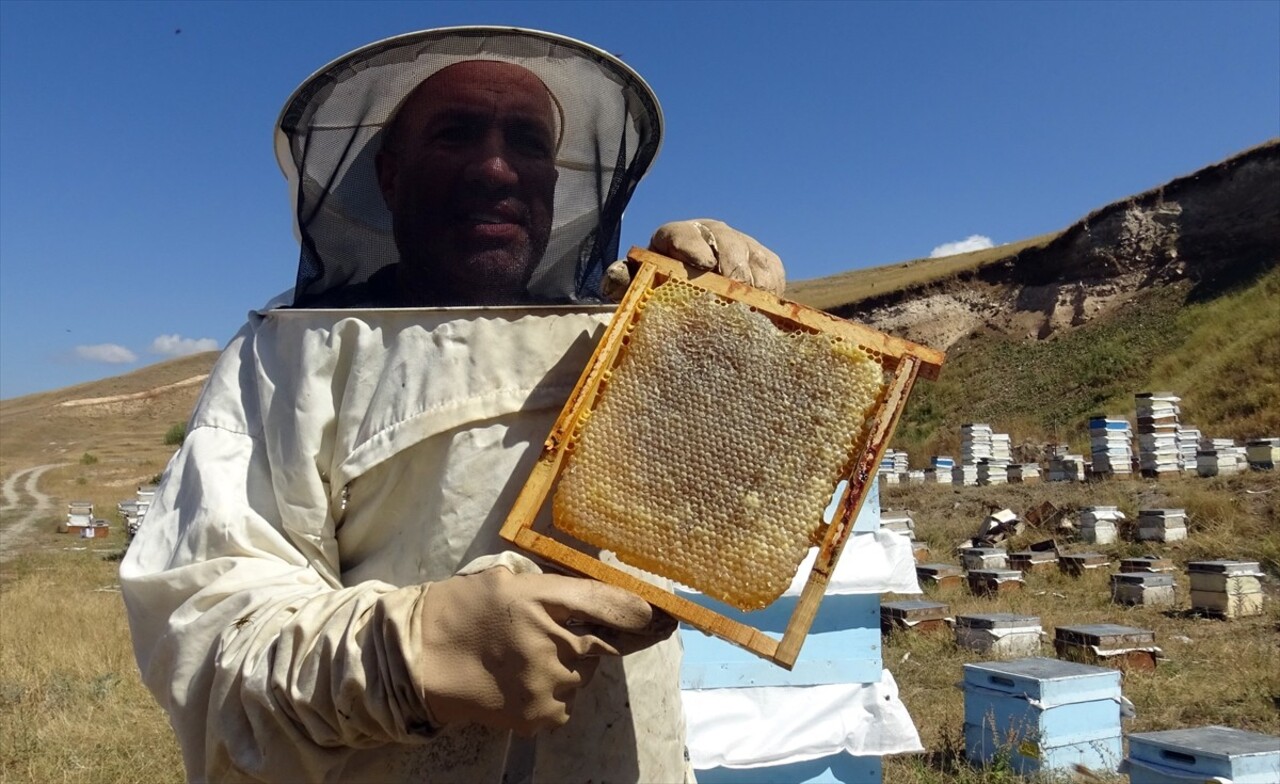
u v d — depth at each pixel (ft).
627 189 6.44
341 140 5.80
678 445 4.75
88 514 97.55
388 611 3.96
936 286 121.19
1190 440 63.16
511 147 5.69
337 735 4.09
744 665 15.78
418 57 5.58
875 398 4.77
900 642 32.35
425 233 5.60
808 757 15.74
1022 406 95.66
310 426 5.06
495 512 5.02
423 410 4.96
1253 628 32.09
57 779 20.17
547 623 3.89
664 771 5.45
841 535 4.44
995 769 19.89
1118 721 20.27
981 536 54.44
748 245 5.46
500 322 5.18
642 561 4.60
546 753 4.92
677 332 5.02
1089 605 37.83
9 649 33.12
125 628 37.14
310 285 5.78
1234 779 14.80
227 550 4.75
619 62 5.95
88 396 306.55
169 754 21.75
